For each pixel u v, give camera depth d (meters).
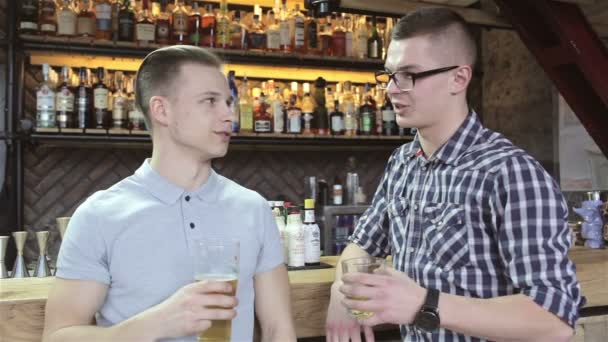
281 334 1.34
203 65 1.31
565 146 3.43
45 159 3.45
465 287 1.27
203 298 1.08
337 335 1.47
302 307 1.62
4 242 1.97
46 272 1.99
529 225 1.19
